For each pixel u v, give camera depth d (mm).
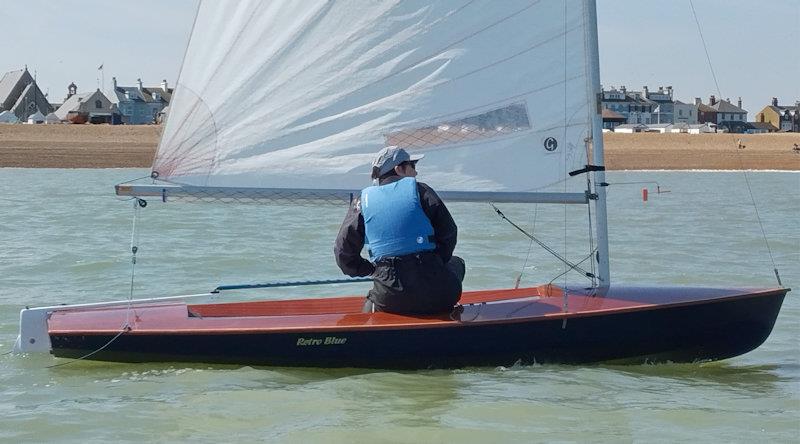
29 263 13117
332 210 22594
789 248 15953
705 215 23125
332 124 7832
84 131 62469
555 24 7684
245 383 6891
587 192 7758
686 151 68000
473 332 7129
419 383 6910
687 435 5824
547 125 7734
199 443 5613
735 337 7594
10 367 7262
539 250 15281
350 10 7730
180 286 11484
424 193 7184
